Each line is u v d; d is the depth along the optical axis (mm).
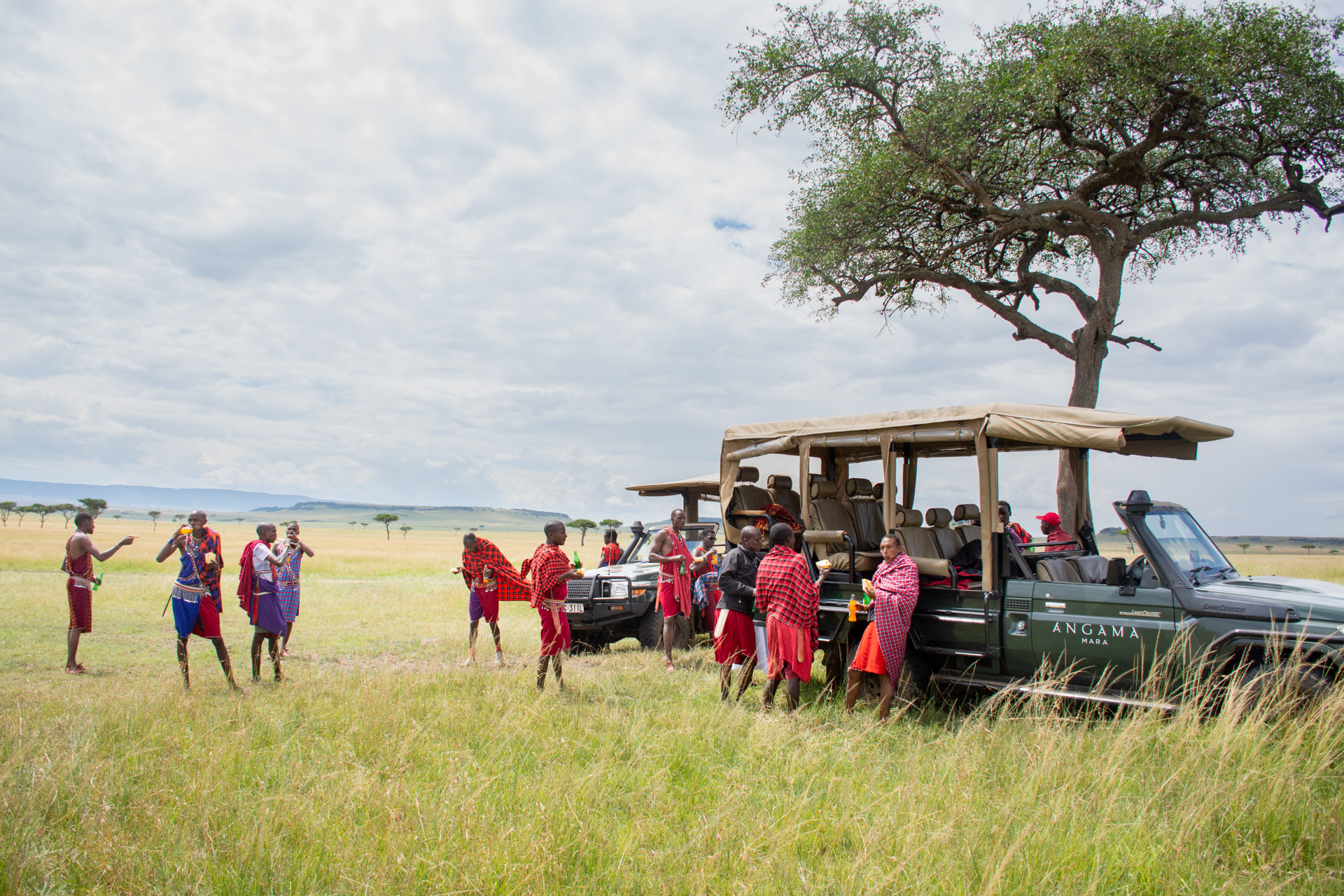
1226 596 5695
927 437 7176
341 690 7375
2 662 9703
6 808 4168
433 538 114312
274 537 8586
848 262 16484
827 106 14953
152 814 4234
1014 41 13594
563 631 7703
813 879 3723
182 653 7812
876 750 5613
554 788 4652
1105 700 5867
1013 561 7035
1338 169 13500
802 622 6715
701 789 4984
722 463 8852
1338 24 12547
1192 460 7121
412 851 3818
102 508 116750
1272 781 4250
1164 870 3668
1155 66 12594
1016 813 4230
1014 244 17203
